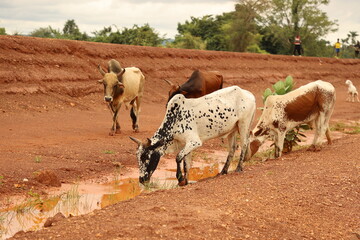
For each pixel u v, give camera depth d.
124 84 14.17
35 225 6.96
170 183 9.49
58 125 15.09
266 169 9.88
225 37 60.53
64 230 5.69
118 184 9.38
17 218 7.21
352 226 6.63
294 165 10.17
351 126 19.34
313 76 38.75
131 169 10.66
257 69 33.91
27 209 7.60
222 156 12.66
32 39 21.17
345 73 42.16
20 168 9.44
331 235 6.22
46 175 8.95
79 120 16.50
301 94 11.81
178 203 6.97
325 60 42.34
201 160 12.06
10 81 18.33
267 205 7.12
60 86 19.77
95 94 20.78
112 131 14.05
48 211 7.59
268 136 11.93
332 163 10.30
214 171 10.91
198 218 6.24
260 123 11.89
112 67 14.23
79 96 20.09
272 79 34.00
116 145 12.53
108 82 13.52
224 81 29.95
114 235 5.50
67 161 10.52
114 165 10.74
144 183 8.90
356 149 12.10
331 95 12.20
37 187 8.70
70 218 6.29
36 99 18.14
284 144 12.69
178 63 27.94
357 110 26.14
